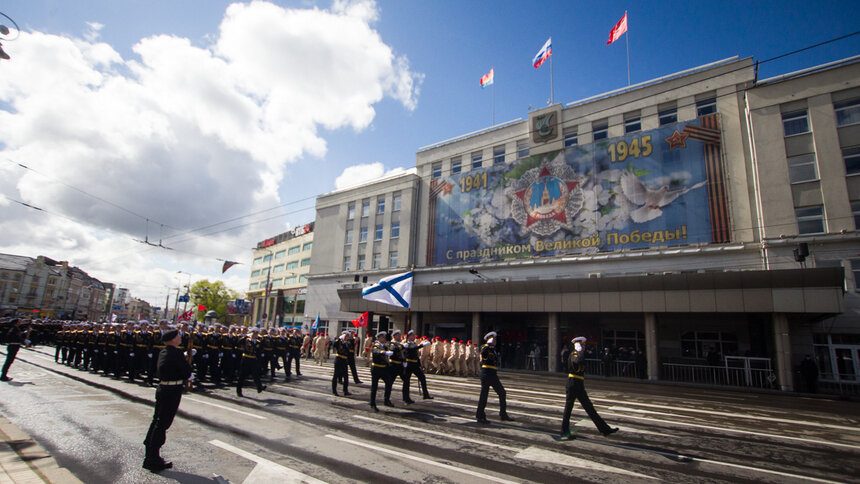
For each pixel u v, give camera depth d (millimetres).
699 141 25797
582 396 7812
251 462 6039
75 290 94625
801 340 21750
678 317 26328
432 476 5621
